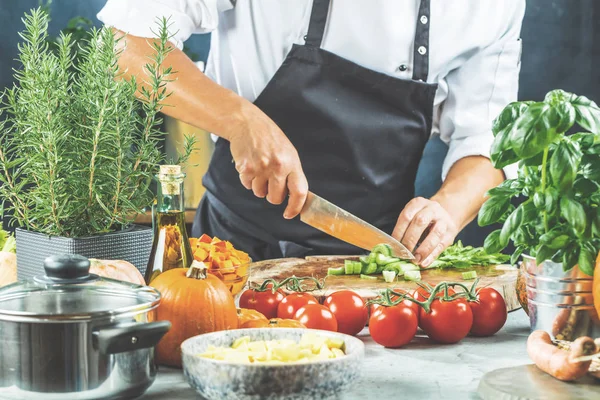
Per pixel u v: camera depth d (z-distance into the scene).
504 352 1.22
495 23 2.11
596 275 1.09
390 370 1.11
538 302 1.18
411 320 1.21
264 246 2.13
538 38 3.48
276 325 1.12
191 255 1.23
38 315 0.87
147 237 1.29
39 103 1.18
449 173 2.12
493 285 1.55
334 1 2.00
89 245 1.21
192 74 1.73
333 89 2.04
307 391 0.88
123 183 1.23
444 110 2.20
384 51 2.04
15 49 3.41
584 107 1.12
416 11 2.04
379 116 2.05
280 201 1.60
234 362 0.88
